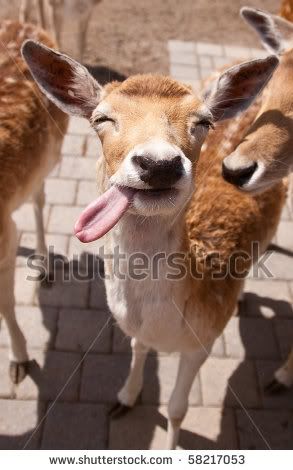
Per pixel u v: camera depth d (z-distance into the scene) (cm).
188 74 239
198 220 127
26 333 154
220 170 134
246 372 151
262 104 138
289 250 179
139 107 104
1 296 137
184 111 104
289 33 143
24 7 197
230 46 262
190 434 142
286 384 149
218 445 142
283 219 187
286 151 132
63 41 187
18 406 144
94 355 151
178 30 268
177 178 98
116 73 167
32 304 159
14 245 139
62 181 188
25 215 181
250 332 158
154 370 150
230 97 117
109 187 103
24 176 142
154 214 100
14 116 140
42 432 141
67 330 155
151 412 145
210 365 152
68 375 148
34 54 111
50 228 176
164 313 116
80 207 182
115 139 103
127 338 154
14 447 138
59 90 114
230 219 129
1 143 137
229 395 148
